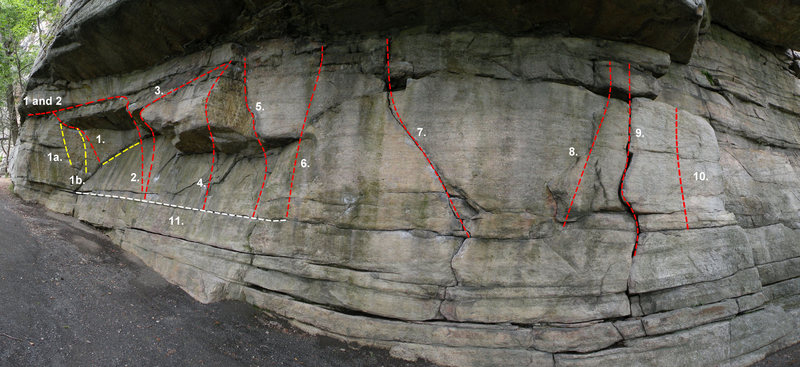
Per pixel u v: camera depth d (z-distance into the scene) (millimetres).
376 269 4324
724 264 4727
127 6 5078
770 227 5617
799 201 6148
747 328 4688
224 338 4277
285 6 4770
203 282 5051
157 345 4043
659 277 4352
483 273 4152
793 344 4992
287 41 5145
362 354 4152
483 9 4398
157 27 5359
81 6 5828
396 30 4789
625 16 4285
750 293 4863
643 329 4215
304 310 4516
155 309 4691
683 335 4305
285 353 4133
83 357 3715
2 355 3500
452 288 4172
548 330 4062
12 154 12203
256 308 4777
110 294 4867
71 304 4508
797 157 6668
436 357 4055
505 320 4086
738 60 6168
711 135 5121
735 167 5598
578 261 4207
